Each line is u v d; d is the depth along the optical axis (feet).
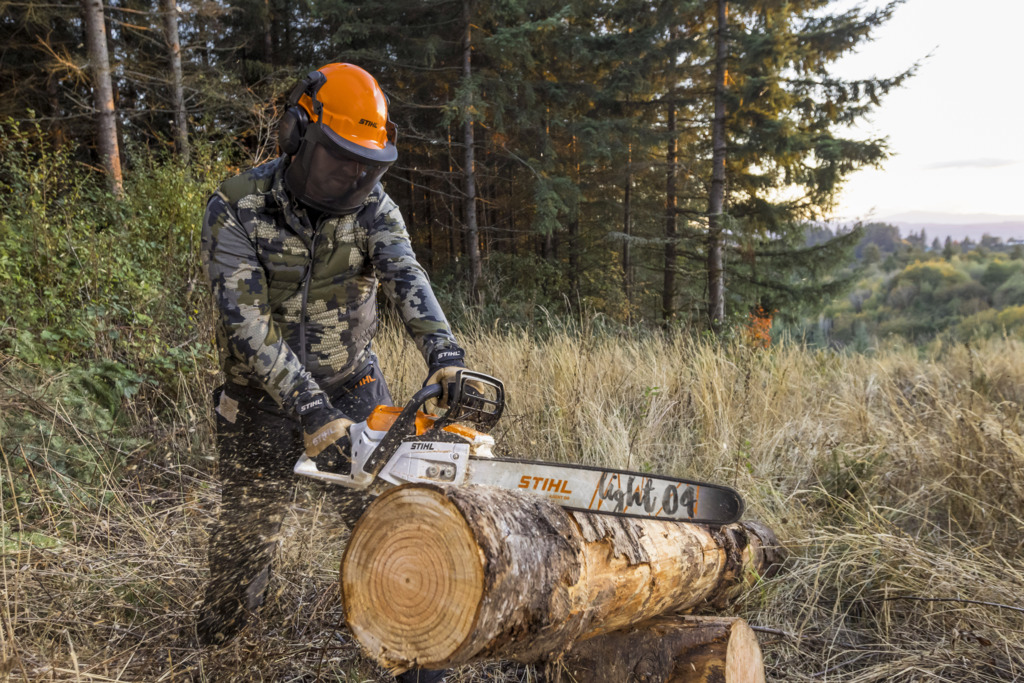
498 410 5.10
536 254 45.91
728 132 41.91
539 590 3.87
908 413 13.85
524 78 41.01
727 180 44.32
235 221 5.20
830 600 8.14
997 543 8.83
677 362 15.85
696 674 5.14
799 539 8.61
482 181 44.55
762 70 37.09
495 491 4.04
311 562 7.43
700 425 12.76
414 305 5.42
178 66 32.58
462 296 33.88
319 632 6.46
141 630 6.37
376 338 15.99
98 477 9.03
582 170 45.83
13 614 5.95
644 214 47.47
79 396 10.59
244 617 5.98
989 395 15.26
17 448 8.50
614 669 5.23
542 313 30.17
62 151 18.78
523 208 44.39
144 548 7.50
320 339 5.72
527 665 6.36
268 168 5.40
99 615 6.38
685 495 4.79
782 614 7.68
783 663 7.00
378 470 4.50
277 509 6.12
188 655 5.91
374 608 3.84
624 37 39.65
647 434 11.94
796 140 37.47
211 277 5.17
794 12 37.32
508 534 3.68
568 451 11.30
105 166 27.73
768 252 44.68
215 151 25.54
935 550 8.84
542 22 34.17
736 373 15.02
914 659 6.80
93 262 13.71
